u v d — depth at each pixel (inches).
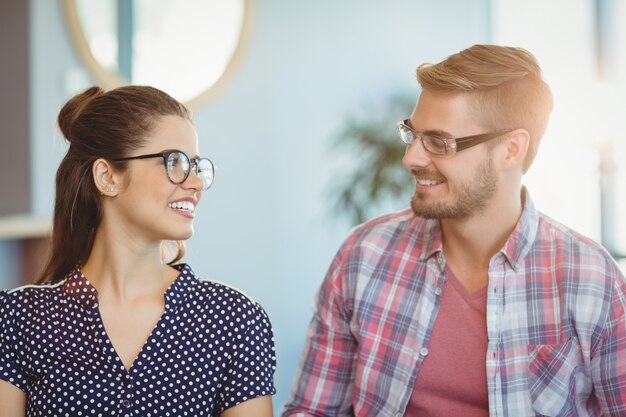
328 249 177.8
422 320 71.1
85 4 147.9
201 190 62.9
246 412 63.6
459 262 71.9
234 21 161.2
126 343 62.3
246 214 164.9
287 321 172.4
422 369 70.7
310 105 171.9
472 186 67.7
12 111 145.7
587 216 160.1
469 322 70.1
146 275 63.7
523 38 176.4
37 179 145.1
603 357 67.5
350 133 175.8
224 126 160.9
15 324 62.3
